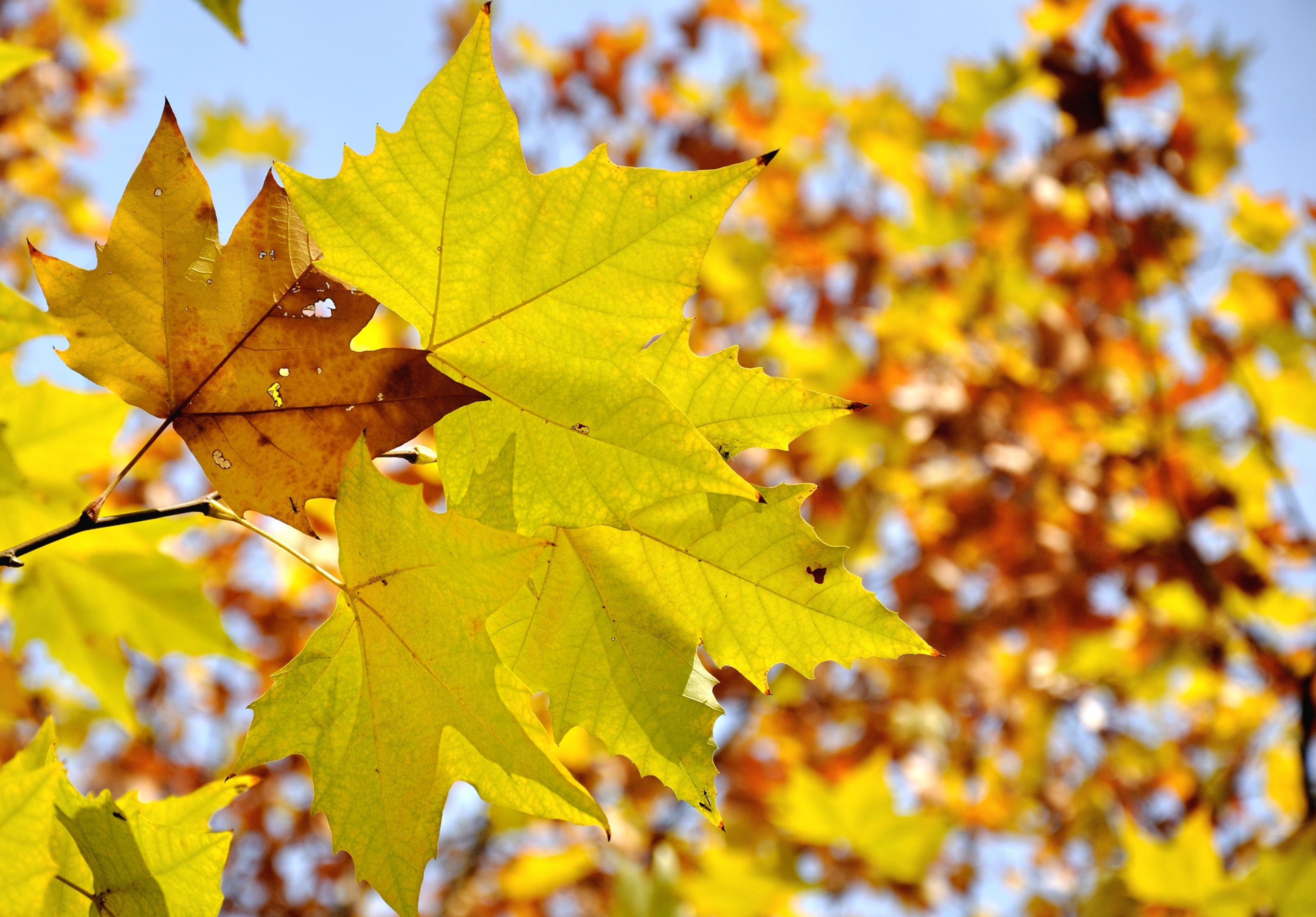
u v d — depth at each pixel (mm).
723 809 5012
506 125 890
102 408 1958
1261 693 4922
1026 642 5434
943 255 5887
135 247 920
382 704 941
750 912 3346
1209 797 4703
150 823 985
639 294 930
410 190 908
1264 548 4562
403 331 2506
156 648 2082
